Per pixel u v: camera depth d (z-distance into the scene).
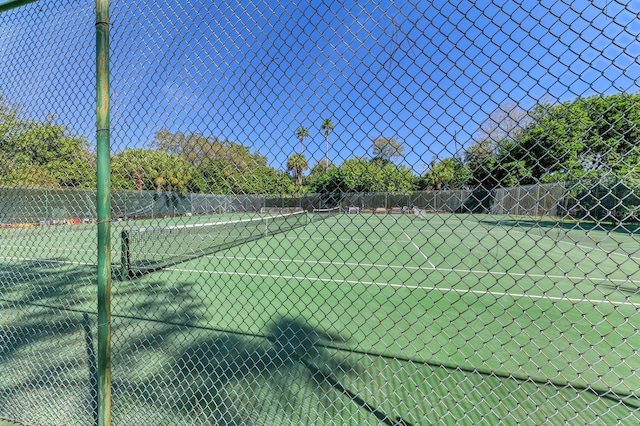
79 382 2.50
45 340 3.32
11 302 4.63
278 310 4.11
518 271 6.28
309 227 13.98
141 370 2.68
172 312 4.12
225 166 2.00
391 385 2.38
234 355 2.91
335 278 5.85
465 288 5.12
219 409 2.13
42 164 2.44
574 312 3.92
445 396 2.11
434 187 1.77
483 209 1.72
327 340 3.17
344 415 2.05
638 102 1.28
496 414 2.04
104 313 1.64
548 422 1.96
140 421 2.02
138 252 6.75
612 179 1.48
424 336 3.24
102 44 1.62
